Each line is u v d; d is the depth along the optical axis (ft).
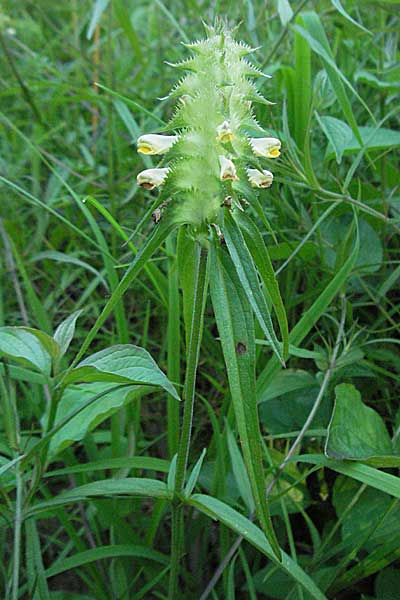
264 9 0.99
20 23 1.31
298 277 0.76
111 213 0.89
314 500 0.65
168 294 0.72
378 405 0.69
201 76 0.41
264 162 0.68
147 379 0.45
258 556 0.58
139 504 0.62
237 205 0.41
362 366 0.68
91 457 0.62
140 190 0.94
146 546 0.56
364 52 0.96
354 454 0.52
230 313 0.39
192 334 0.44
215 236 0.41
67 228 0.92
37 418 0.65
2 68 1.26
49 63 1.28
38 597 0.52
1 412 0.62
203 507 0.47
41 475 0.51
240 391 0.38
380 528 0.54
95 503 0.56
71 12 1.39
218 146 0.41
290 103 0.82
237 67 0.41
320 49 0.69
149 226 0.89
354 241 0.77
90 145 1.09
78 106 1.14
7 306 0.84
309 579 0.46
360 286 0.76
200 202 0.41
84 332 0.82
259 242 0.41
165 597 0.56
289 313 0.77
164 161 0.41
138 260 0.41
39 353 0.52
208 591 0.53
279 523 0.62
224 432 0.62
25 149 1.05
